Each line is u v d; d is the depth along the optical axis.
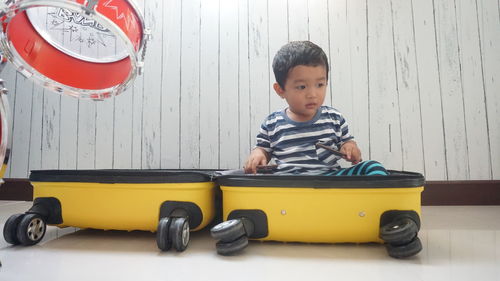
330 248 0.70
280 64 0.91
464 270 0.56
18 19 0.64
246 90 1.43
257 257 0.64
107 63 0.75
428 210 1.20
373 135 1.38
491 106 1.35
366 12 1.41
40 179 0.77
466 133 1.35
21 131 1.48
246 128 1.42
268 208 0.69
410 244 0.61
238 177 0.70
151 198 0.73
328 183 0.66
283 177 0.68
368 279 0.52
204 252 0.68
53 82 0.70
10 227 0.70
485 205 1.31
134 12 0.65
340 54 1.41
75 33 0.72
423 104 1.37
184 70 1.45
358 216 0.67
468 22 1.38
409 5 1.40
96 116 1.46
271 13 1.44
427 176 1.35
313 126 0.93
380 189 0.66
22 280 0.52
